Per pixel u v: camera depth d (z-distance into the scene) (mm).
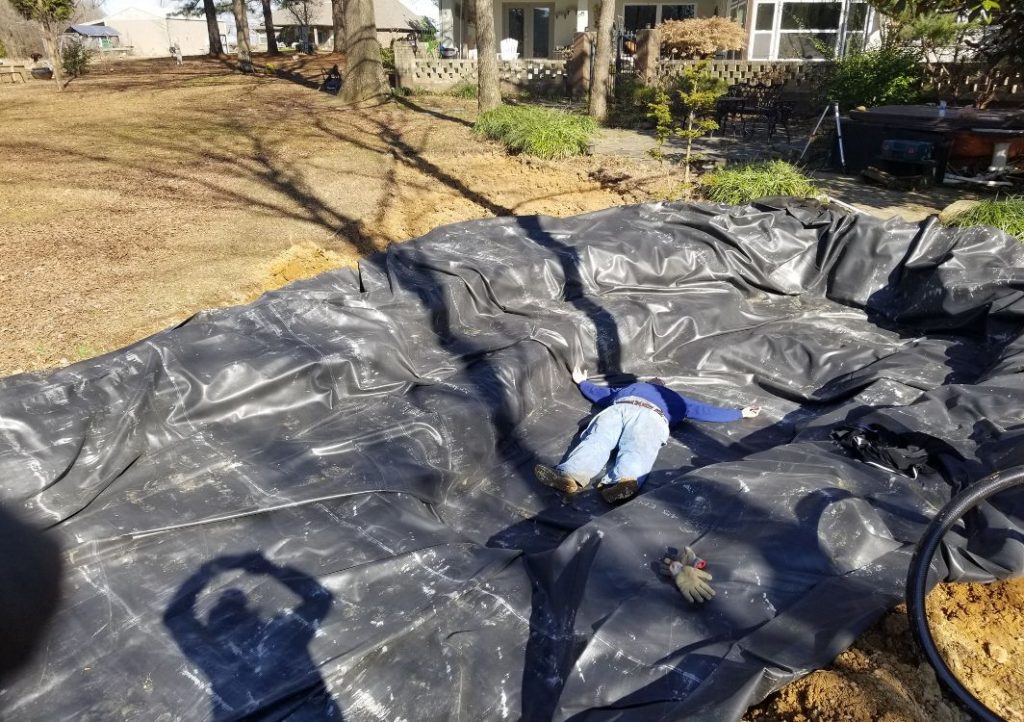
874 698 2242
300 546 3021
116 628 2617
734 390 4969
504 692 2529
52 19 19031
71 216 7676
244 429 3654
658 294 5703
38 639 2549
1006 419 3721
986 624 2658
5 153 10500
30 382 3375
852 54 14617
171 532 2992
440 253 5457
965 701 2252
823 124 12773
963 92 13297
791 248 6148
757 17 17594
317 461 3506
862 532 2912
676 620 2605
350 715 2387
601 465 3830
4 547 2760
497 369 4348
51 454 3068
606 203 8727
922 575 2334
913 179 9383
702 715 2123
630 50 17812
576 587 2824
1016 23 9930
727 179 8539
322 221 7812
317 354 3936
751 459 3457
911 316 5574
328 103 16562
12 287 5656
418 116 14820
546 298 5477
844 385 4742
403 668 2549
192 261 6438
